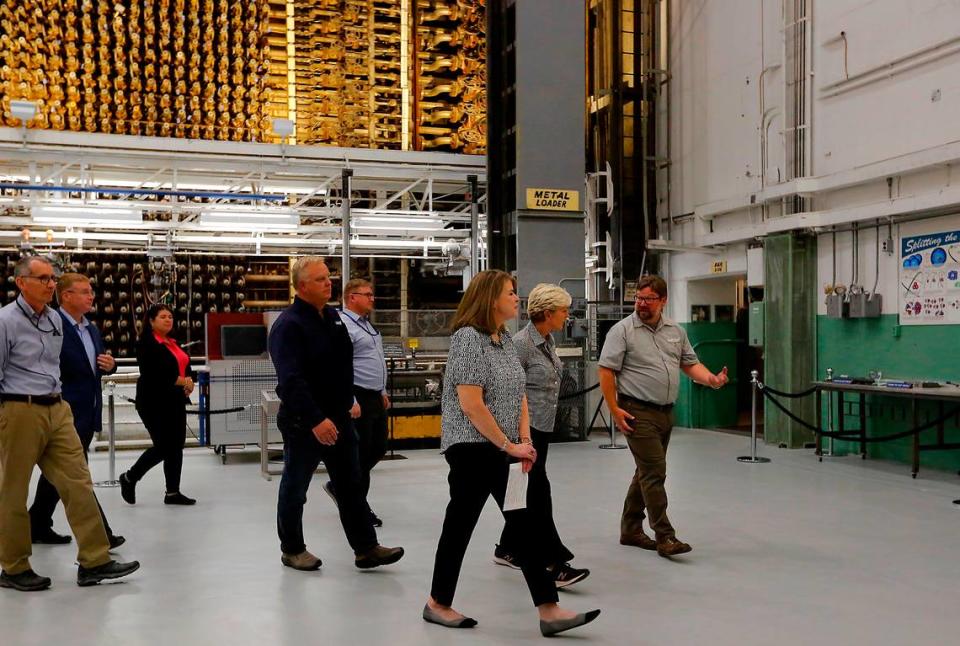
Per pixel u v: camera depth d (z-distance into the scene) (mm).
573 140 10852
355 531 4758
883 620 3961
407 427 10195
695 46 11977
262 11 12086
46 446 4469
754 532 5742
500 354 3682
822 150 9836
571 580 4422
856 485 7551
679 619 3965
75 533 4492
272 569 4852
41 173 12062
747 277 10852
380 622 3912
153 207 11531
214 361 9273
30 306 4344
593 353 11141
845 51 9430
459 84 12547
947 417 8086
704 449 9961
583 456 9422
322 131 12242
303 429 4609
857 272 9453
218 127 11992
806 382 10047
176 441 6801
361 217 12969
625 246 12500
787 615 4027
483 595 4324
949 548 5316
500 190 11352
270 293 16469
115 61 11711
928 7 8352
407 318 11633
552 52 10758
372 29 12359
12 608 4141
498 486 3711
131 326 15000
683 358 5305
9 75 10930
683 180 12281
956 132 8086
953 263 8273
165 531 5871
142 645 3637
